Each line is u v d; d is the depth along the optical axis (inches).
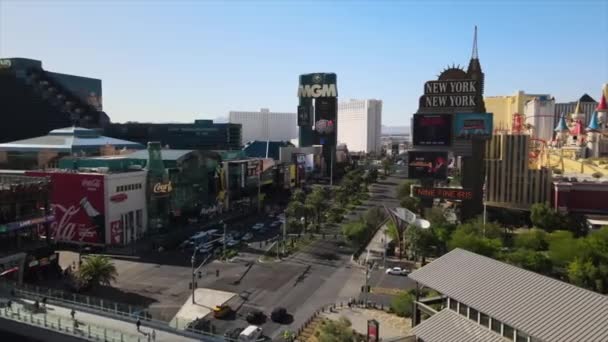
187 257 5477.4
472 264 2920.8
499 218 7362.2
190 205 7500.0
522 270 2704.2
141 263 5226.4
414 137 7431.1
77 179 5856.3
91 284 4323.3
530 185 7583.7
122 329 3117.6
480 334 2450.8
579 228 6604.3
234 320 3705.7
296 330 3511.3
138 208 6378.0
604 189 7327.8
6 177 5226.4
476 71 7613.2
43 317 3277.6
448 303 2780.5
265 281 4672.7
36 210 4913.9
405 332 3430.1
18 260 4399.6
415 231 5359.3
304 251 5851.4
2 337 3284.9
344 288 4495.6
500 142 7800.2
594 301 2266.2
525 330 2204.7
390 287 4527.6
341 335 3002.0
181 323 3560.5
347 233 5905.5
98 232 5812.0
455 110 7253.9
